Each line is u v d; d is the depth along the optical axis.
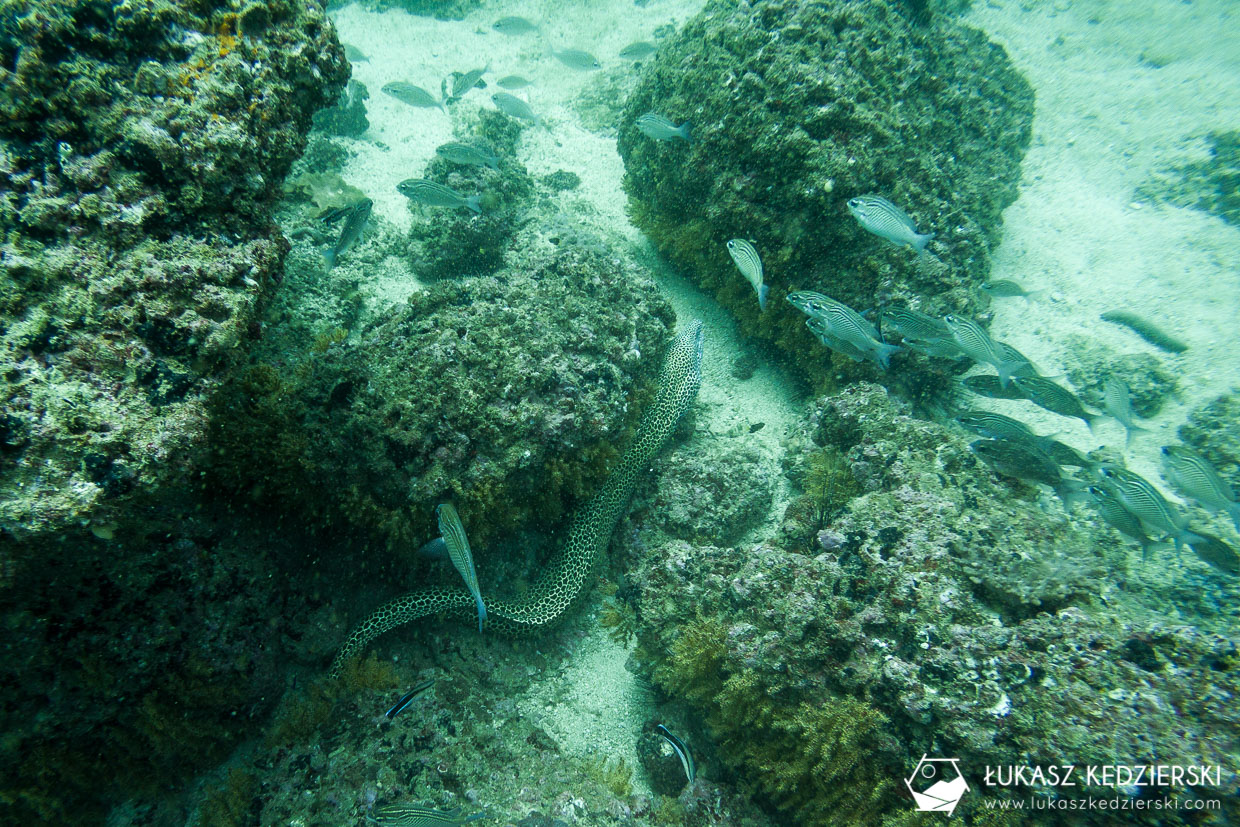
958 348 1.35
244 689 1.12
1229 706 0.87
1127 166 2.48
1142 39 3.04
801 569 1.15
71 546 0.84
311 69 1.02
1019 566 1.08
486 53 3.14
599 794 1.13
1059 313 2.04
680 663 1.17
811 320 1.42
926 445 1.38
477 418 1.19
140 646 1.00
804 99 1.54
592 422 1.28
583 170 2.37
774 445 1.66
